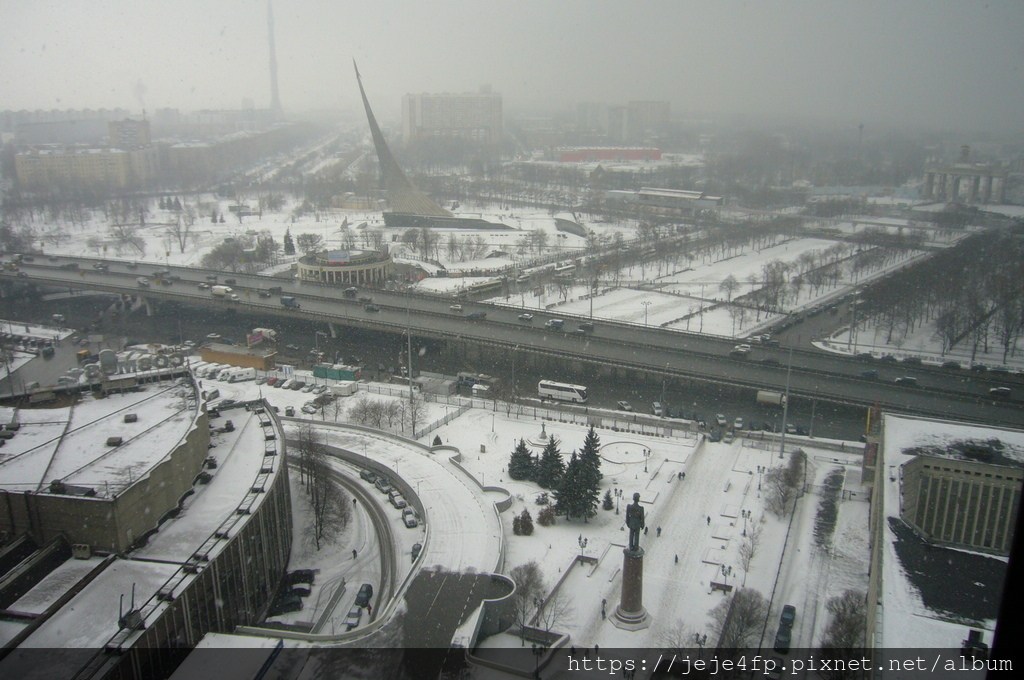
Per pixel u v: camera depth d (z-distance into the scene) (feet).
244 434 619.26
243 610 468.34
